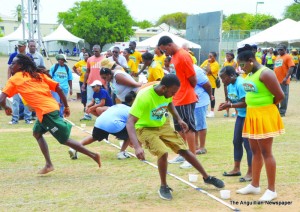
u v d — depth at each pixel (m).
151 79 8.91
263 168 6.49
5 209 4.74
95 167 6.64
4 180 5.94
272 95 4.80
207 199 5.04
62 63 11.15
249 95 4.91
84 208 4.75
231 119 11.80
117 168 6.57
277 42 23.62
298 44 27.39
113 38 60.97
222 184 5.35
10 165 6.79
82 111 13.38
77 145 6.04
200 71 7.29
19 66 5.93
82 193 5.31
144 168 6.56
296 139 8.86
